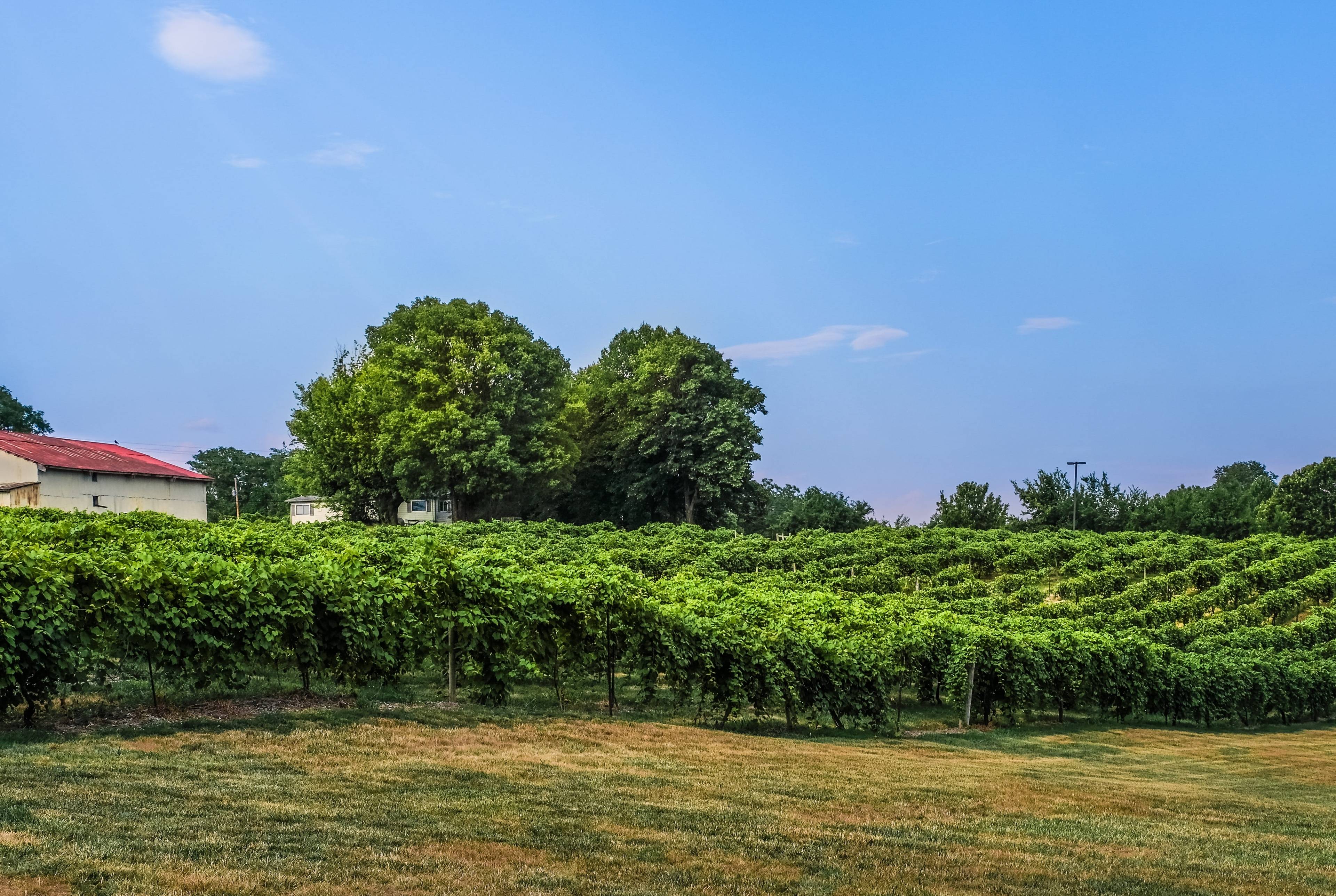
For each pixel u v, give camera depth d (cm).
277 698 1416
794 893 769
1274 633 3909
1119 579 5122
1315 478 7456
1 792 809
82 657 1168
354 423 6562
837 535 6675
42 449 4966
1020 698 2384
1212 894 878
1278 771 1989
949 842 998
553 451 6719
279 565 1457
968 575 4972
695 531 6462
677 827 941
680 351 7812
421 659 1641
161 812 800
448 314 6606
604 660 1817
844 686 2017
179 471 5638
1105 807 1325
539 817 925
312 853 735
